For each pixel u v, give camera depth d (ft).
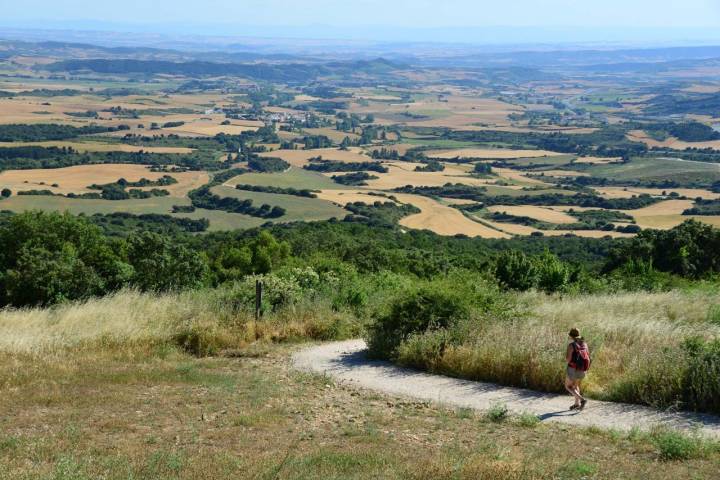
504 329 46.47
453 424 33.30
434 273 110.73
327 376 43.65
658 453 28.73
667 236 108.68
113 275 81.92
